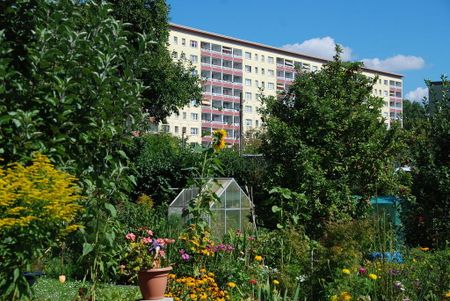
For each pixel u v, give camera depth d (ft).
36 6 19.70
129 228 36.76
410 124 38.60
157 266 25.81
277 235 30.30
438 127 35.91
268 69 333.42
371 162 37.24
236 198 53.26
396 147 37.40
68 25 19.19
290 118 39.75
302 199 32.50
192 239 28.22
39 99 18.03
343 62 40.73
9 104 17.94
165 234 35.17
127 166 21.20
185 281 23.77
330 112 37.19
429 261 24.52
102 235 19.71
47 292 27.76
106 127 19.39
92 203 19.44
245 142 177.17
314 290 23.97
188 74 94.68
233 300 23.76
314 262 24.97
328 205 35.58
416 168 36.45
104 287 21.50
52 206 15.20
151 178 81.76
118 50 20.66
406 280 22.07
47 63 17.92
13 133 17.72
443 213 33.88
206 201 29.09
